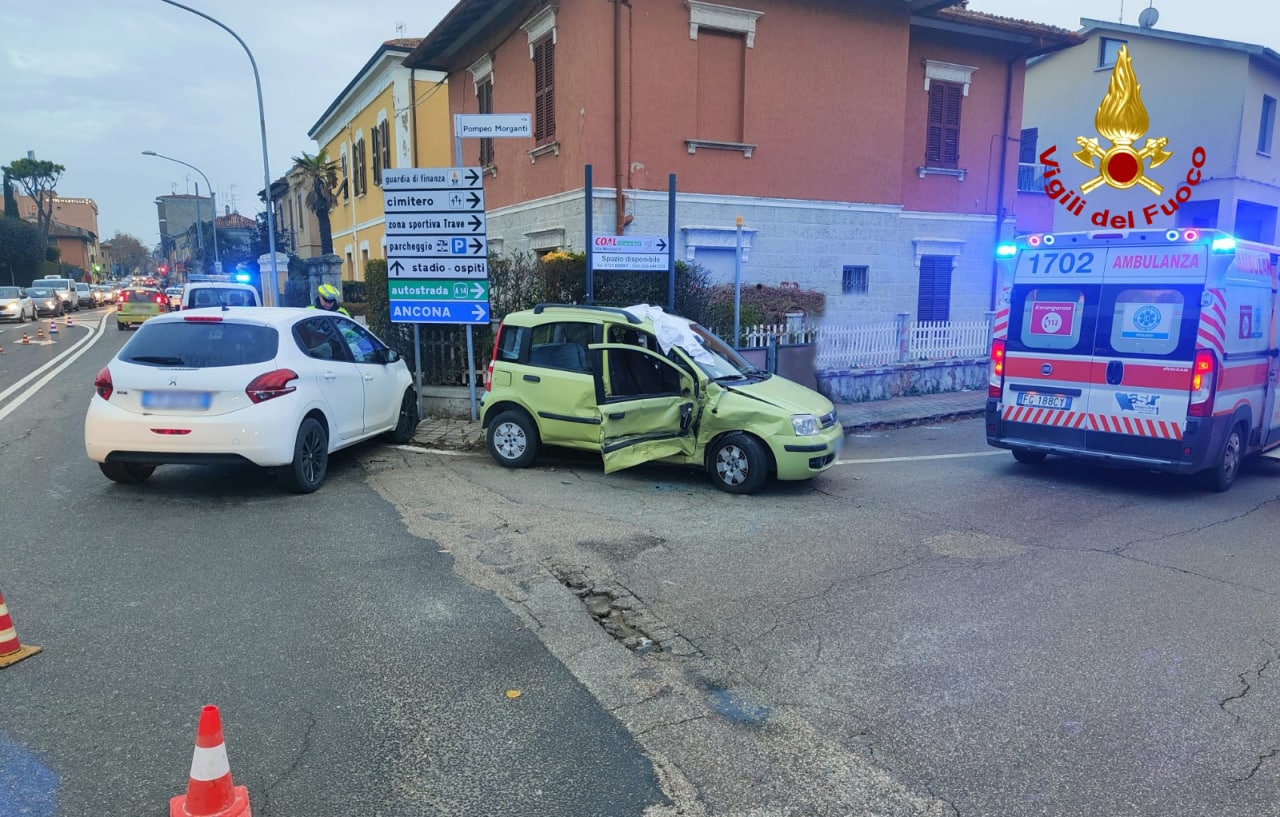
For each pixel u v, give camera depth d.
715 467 7.59
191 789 2.68
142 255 144.50
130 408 6.69
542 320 8.38
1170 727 3.57
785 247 14.85
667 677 3.98
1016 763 3.29
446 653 4.18
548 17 14.00
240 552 5.64
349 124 30.80
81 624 4.45
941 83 17.06
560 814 2.94
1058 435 8.25
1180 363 7.45
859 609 4.82
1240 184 21.67
